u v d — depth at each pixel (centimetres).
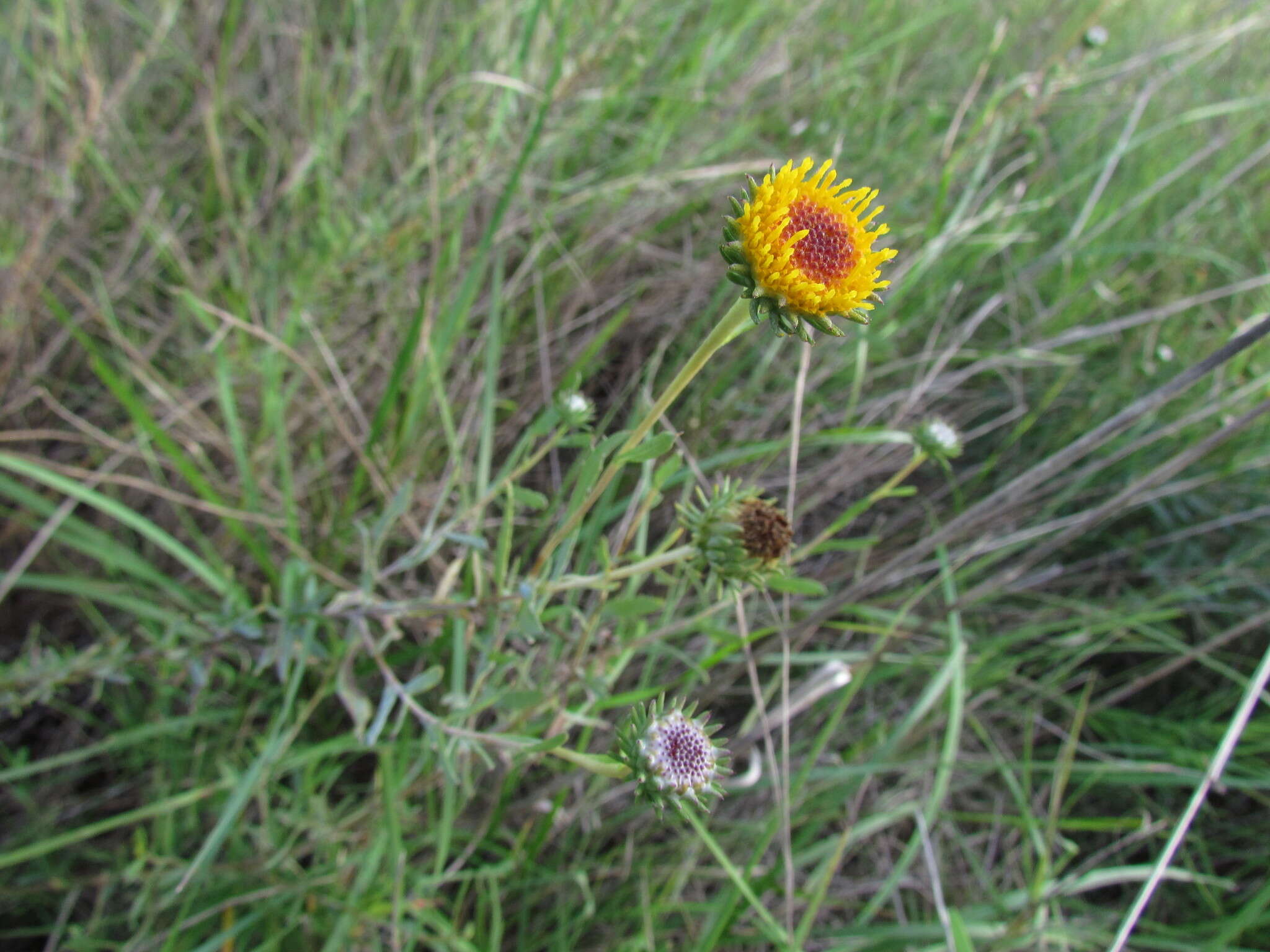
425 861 28
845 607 29
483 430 28
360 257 33
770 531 19
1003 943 27
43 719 32
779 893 28
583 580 21
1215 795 37
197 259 39
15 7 36
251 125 38
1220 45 48
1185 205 49
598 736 30
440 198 35
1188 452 28
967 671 33
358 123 39
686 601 32
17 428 33
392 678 22
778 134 45
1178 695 39
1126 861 35
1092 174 46
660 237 41
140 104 39
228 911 26
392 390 30
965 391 42
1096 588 41
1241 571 39
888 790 34
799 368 37
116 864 27
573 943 28
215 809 27
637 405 31
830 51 47
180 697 30
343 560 32
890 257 16
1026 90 40
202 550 33
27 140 34
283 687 29
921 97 48
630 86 40
